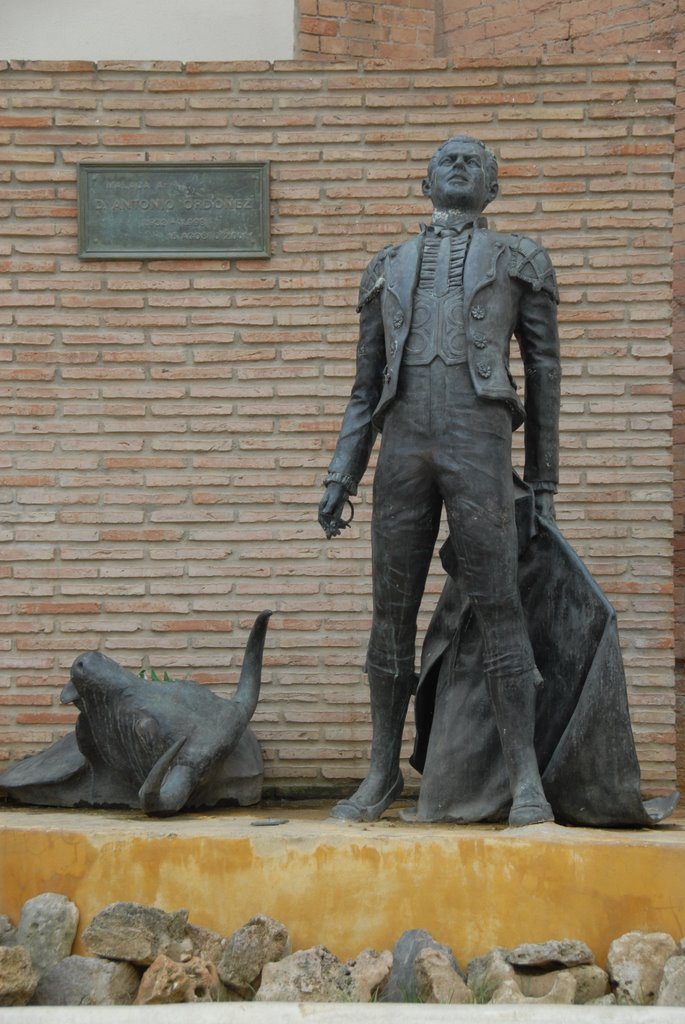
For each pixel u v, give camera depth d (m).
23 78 10.45
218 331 10.34
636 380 10.26
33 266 10.35
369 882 7.25
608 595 10.13
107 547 10.26
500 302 8.02
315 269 10.36
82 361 10.34
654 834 7.64
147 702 8.55
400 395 8.00
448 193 8.21
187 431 10.32
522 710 7.90
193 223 10.38
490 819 8.15
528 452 8.33
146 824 7.86
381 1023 6.18
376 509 8.11
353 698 10.13
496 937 7.17
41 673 10.20
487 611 7.90
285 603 10.21
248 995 6.94
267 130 10.43
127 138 10.41
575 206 10.36
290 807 9.70
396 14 13.04
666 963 6.70
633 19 12.25
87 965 6.93
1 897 7.53
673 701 10.04
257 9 12.57
